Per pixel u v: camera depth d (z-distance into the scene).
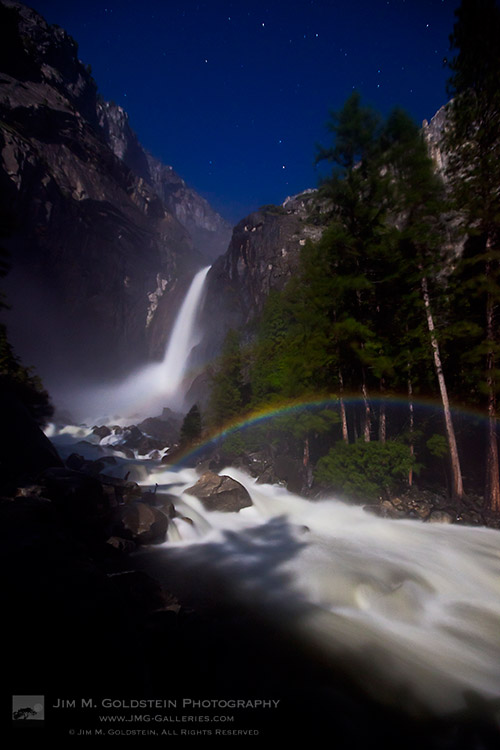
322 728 6.66
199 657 8.27
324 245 23.50
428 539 17.62
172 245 127.19
